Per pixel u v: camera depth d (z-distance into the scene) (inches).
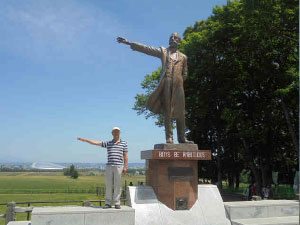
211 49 937.5
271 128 983.0
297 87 768.9
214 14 973.2
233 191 1414.9
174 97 349.7
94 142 298.5
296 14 680.4
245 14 747.4
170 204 310.0
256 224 293.3
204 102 971.9
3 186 2060.8
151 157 315.3
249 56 900.0
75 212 270.7
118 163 294.5
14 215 340.2
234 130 1090.7
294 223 300.8
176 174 318.7
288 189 1170.0
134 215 287.9
